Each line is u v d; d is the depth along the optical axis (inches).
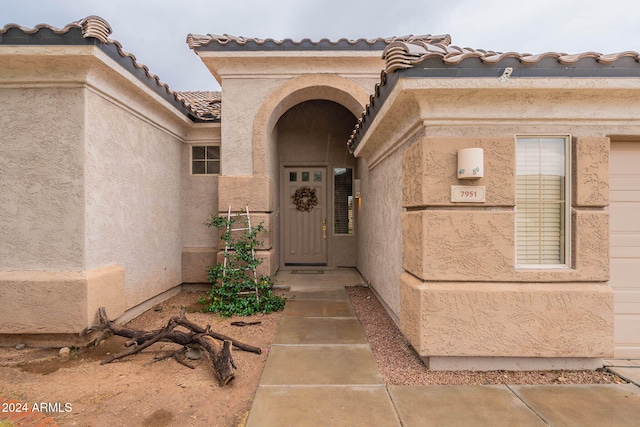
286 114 340.8
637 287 135.8
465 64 118.9
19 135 152.3
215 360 126.3
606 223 125.5
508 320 125.1
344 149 357.7
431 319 126.0
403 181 151.3
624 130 127.8
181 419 101.7
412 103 131.3
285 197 362.0
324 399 109.4
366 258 283.0
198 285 267.9
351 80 259.1
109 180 172.6
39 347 152.7
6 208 152.3
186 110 252.4
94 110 159.8
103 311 156.5
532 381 121.3
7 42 141.0
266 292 229.8
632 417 100.0
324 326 181.2
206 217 270.1
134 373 130.3
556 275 125.6
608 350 124.2
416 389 115.7
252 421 97.9
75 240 153.0
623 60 118.6
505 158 125.3
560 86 118.5
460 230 126.2
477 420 98.8
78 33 142.8
